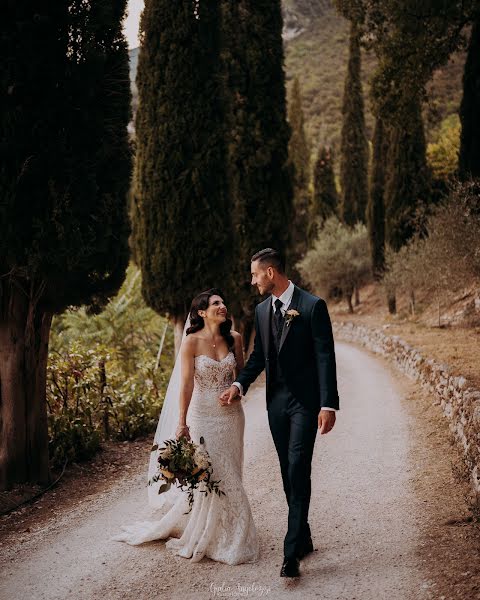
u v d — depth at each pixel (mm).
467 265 12953
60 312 6133
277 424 4238
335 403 4020
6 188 5336
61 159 5539
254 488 5895
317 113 91875
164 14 11500
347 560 4117
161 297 11789
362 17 17328
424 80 17406
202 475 4164
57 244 5500
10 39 5242
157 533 4578
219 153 11719
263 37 15375
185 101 11523
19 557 4539
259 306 4430
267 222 15477
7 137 5316
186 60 11469
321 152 41781
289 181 15938
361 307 31281
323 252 31516
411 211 23422
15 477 5980
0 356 5965
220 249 11766
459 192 13602
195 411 4488
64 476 6570
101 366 8148
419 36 16281
